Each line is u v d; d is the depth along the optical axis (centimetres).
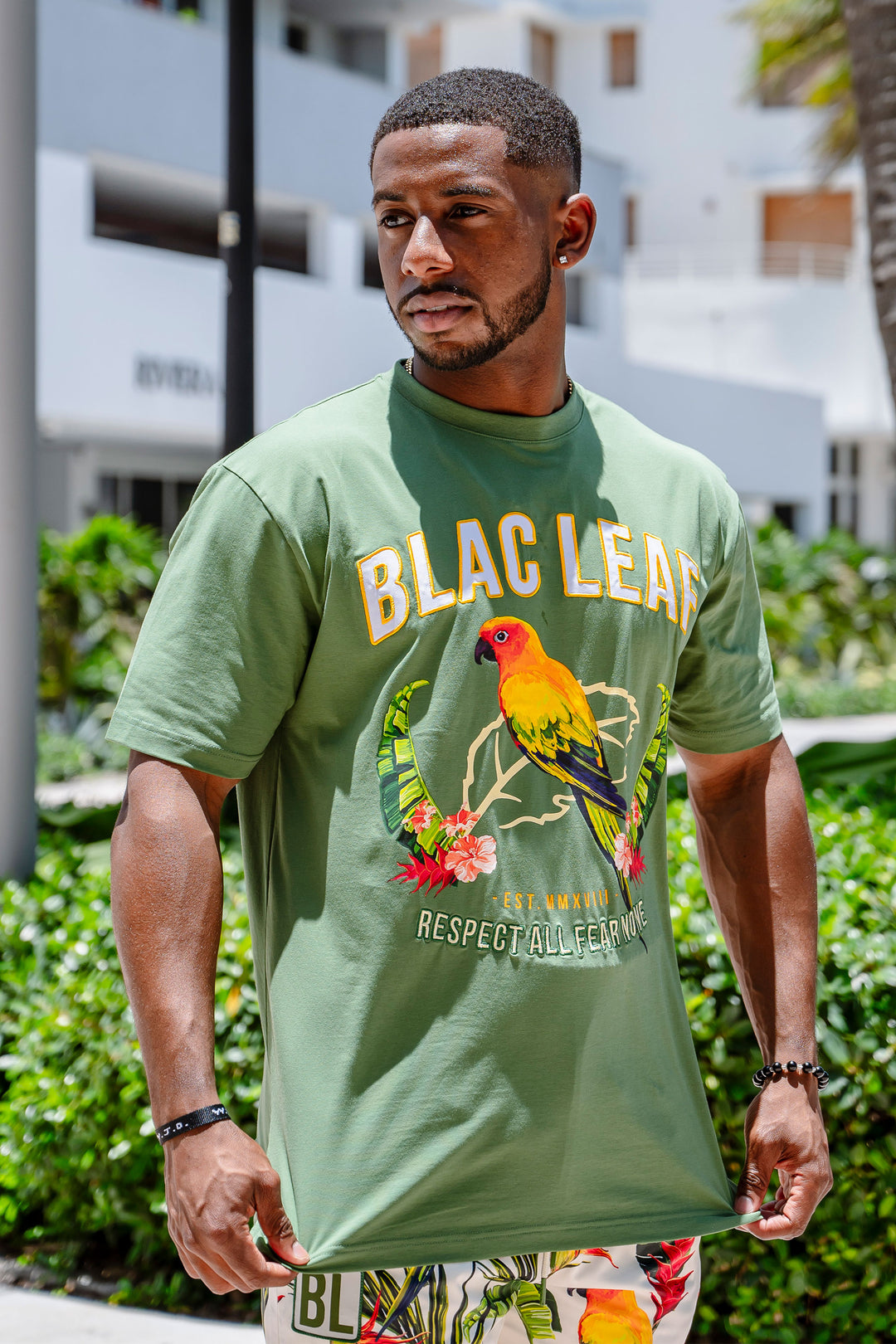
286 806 170
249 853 177
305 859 167
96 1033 322
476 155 165
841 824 373
